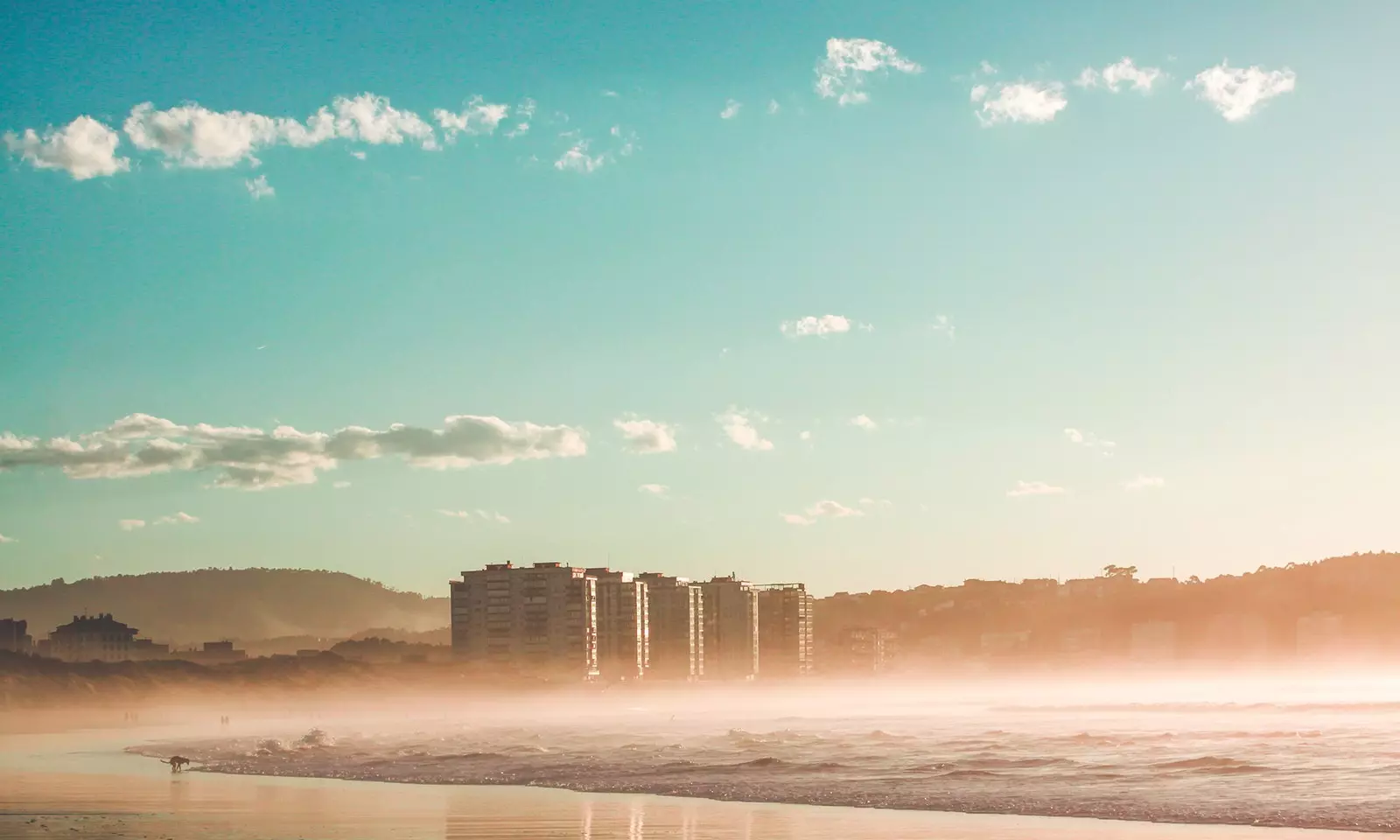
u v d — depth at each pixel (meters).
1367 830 63.22
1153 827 64.94
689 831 63.53
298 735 168.75
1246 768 96.44
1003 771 97.56
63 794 83.31
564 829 64.25
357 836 60.72
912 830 63.94
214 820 67.44
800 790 84.94
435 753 124.81
